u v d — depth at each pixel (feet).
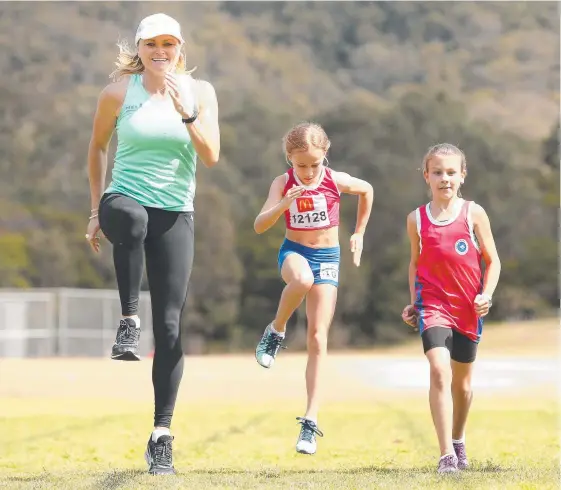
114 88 48.98
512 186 490.49
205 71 568.00
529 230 487.20
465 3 654.53
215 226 461.78
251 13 650.84
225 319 460.96
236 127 514.68
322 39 640.58
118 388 147.02
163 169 48.06
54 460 59.31
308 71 602.03
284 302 54.13
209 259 458.09
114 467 54.80
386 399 121.70
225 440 72.28
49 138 510.99
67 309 311.68
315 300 54.24
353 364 235.61
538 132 535.60
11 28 553.64
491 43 633.61
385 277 467.52
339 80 617.62
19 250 451.12
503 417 89.15
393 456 60.13
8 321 306.76
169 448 48.98
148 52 47.91
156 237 48.39
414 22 647.15
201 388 149.28
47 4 572.10
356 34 643.86
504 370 192.44
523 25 644.27
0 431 78.84
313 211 54.13
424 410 100.78
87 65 552.41
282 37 638.12
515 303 478.18
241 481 44.70
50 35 558.97
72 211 492.13
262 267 473.26
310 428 52.34
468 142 492.54
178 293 48.78
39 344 309.01
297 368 223.92
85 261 460.55
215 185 481.46
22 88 526.57
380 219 474.90
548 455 58.65
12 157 502.38
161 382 48.93
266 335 55.21
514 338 415.03
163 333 48.67
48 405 110.83
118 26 584.81
